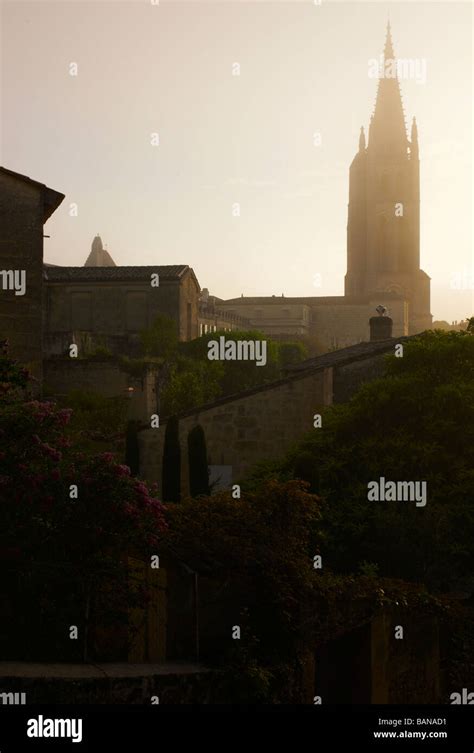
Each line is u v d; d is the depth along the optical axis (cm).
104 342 10238
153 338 10294
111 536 1858
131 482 1884
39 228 3334
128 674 1731
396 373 3425
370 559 2853
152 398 7119
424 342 3478
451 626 2211
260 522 2094
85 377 7025
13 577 1825
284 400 4034
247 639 1934
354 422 3281
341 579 2120
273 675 1884
